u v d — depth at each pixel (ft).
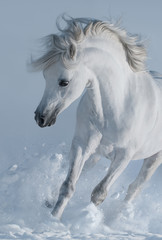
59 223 30.96
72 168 32.81
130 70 33.22
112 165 33.68
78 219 31.81
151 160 38.78
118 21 32.68
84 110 32.99
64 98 30.35
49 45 29.99
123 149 33.55
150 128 34.55
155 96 34.50
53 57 29.73
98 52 31.17
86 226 31.63
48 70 30.09
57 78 29.99
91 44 31.07
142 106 33.45
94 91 31.78
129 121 32.91
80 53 30.50
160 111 35.19
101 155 34.63
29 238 26.27
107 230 32.14
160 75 38.47
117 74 32.09
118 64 32.22
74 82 30.32
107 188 33.35
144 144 35.42
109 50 31.76
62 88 30.12
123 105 32.76
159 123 35.45
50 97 30.12
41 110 30.09
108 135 32.99
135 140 33.65
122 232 32.07
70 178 32.58
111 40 31.96
